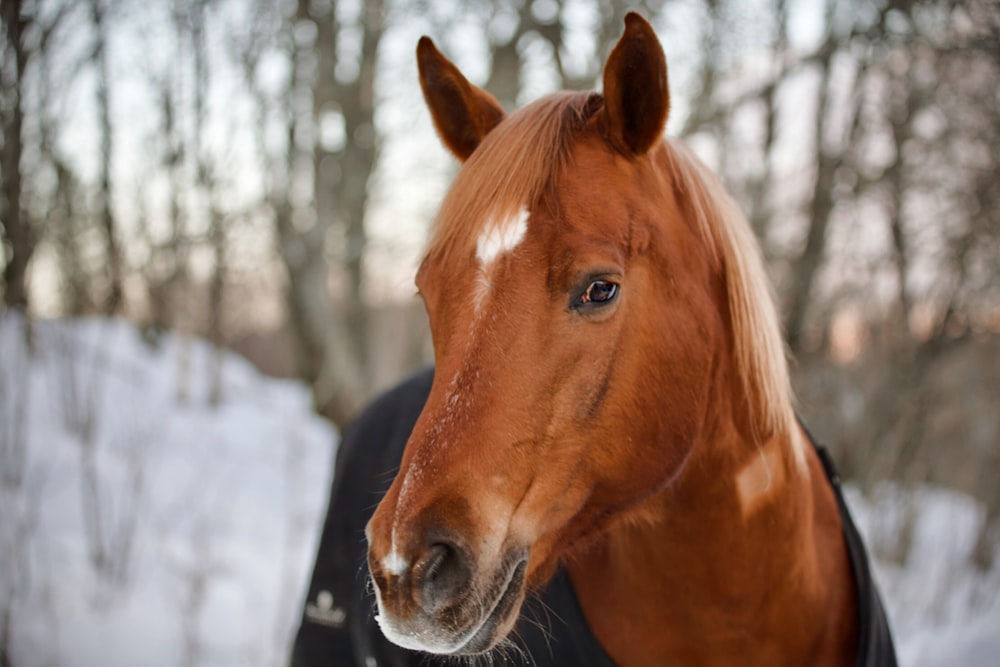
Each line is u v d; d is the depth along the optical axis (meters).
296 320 7.73
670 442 1.33
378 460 2.07
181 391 7.03
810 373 6.25
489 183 1.25
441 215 1.31
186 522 4.59
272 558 4.43
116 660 3.24
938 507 6.37
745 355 1.44
